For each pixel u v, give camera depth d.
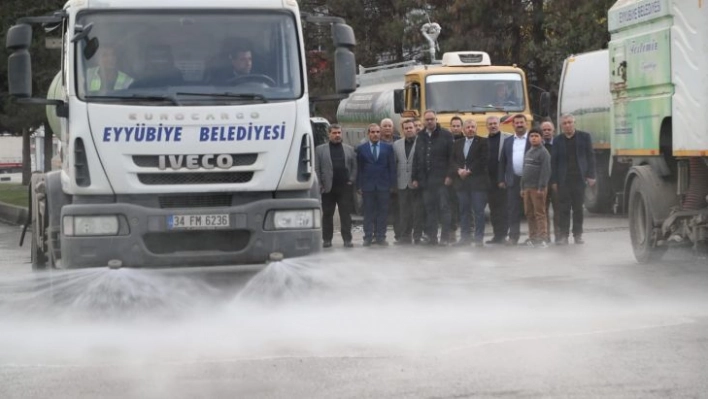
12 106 89.00
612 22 42.66
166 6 29.62
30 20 29.86
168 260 28.84
